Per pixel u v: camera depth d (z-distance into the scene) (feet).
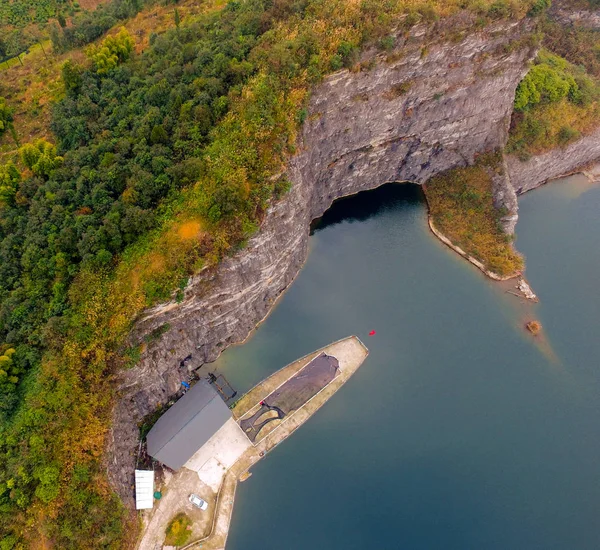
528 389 249.96
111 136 238.68
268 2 281.95
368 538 207.31
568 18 393.50
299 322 271.08
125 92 255.29
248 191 223.51
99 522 180.96
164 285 206.59
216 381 246.68
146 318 208.33
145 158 226.17
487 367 257.75
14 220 217.56
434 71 284.82
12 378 188.34
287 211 248.11
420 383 250.98
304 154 259.80
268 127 231.50
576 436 234.58
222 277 226.17
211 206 214.90
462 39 277.85
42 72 273.13
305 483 220.02
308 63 252.62
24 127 252.01
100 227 207.51
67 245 208.74
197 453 222.48
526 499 216.74
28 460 173.78
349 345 263.08
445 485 220.02
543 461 226.79
